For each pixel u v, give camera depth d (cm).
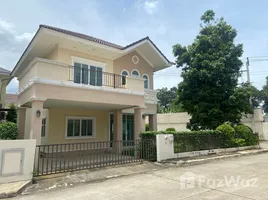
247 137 1491
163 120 2561
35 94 779
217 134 1307
